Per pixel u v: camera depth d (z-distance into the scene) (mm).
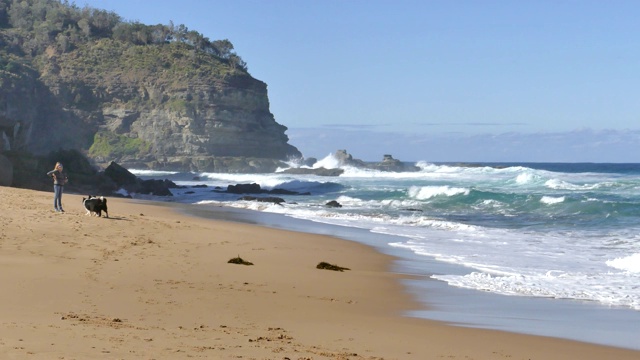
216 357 7410
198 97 152750
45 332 7992
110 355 6980
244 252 18984
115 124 154125
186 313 10594
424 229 29484
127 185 58906
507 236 26703
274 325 10164
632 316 12266
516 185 58281
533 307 13000
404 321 11266
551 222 32625
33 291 11312
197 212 35688
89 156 145125
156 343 7945
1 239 16672
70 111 150750
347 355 8242
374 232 27891
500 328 11055
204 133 148500
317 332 9820
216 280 14156
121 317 9852
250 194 59062
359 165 113938
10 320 8773
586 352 9594
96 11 196375
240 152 151375
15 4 191875
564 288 14969
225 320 10273
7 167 46062
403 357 8492
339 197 48969
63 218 21578
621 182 54594
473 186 58469
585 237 26281
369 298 13453
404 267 18281
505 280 15945
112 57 174625
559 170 144375
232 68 178000
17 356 6480
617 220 32469
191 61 173875
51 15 189375
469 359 8680
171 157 142500
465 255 20812
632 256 19188
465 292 14461
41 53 174500
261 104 161250
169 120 150375
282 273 15883
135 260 15695
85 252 16109
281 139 163250
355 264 18594
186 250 18062
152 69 167625
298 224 30922
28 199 28922
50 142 143500
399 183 68875
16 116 133000
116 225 21359
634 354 9531
